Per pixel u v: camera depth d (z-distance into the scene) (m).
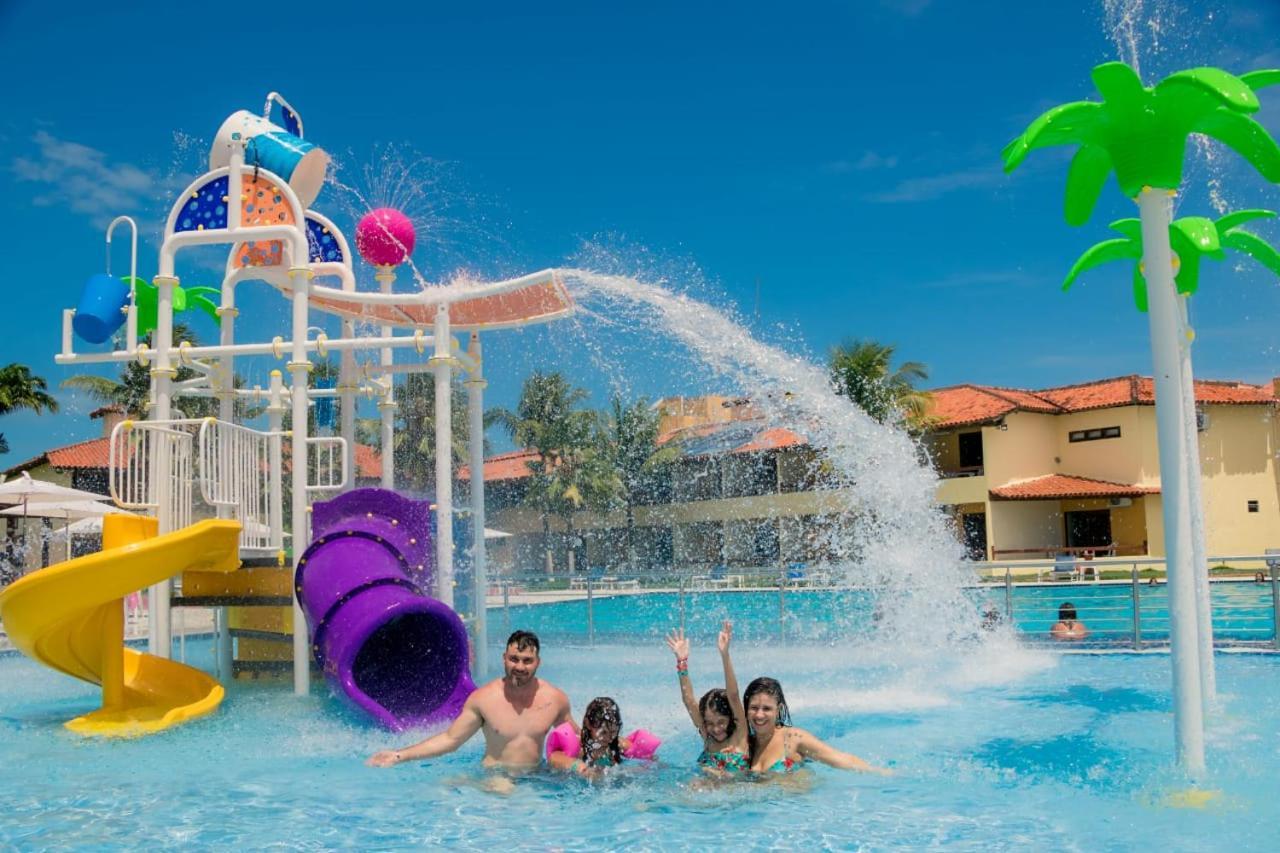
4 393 40.78
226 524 7.33
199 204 8.94
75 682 9.87
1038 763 5.52
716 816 4.60
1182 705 4.70
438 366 8.61
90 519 20.30
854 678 9.02
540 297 10.03
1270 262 6.75
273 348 8.66
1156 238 4.54
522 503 44.00
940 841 4.12
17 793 5.20
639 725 7.07
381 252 10.47
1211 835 4.11
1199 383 35.44
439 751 5.70
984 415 34.97
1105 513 35.16
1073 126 4.71
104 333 9.09
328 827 4.51
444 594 8.34
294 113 10.48
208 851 4.17
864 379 35.78
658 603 21.67
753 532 37.78
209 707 7.48
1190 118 4.46
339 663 7.00
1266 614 15.16
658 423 41.47
